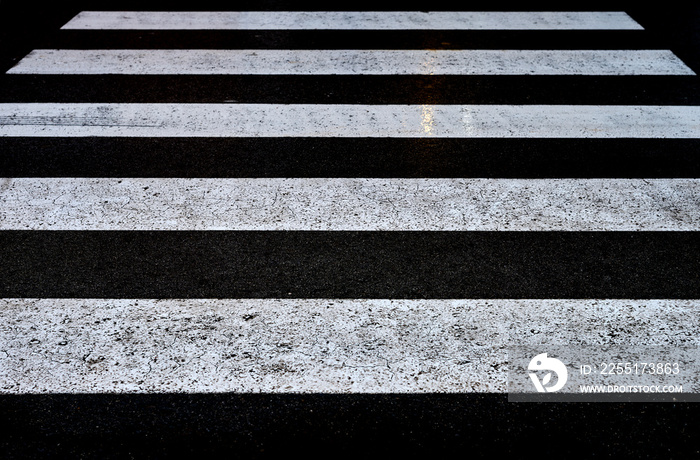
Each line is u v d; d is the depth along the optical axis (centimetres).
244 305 319
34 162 429
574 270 341
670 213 383
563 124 470
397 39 602
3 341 296
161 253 353
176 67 550
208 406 267
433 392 273
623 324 308
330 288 330
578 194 400
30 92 510
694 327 306
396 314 313
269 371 282
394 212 384
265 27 627
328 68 549
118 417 263
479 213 383
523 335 301
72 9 669
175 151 441
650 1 685
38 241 361
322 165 427
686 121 473
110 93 511
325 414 264
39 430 258
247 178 414
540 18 646
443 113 486
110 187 406
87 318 310
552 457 248
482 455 249
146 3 687
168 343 296
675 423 260
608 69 545
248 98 505
